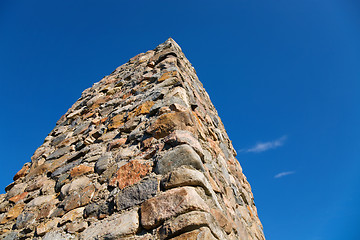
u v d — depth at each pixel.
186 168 2.43
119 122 4.19
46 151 4.89
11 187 4.43
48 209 3.23
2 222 3.47
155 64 5.74
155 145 2.97
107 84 6.73
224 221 2.60
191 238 1.87
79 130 5.03
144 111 3.89
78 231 2.59
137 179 2.66
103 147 3.79
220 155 4.39
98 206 2.73
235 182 4.59
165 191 2.30
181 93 3.91
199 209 2.06
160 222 2.09
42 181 3.95
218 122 6.04
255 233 4.37
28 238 2.96
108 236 2.23
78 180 3.37
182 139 2.76
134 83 5.48
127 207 2.44
